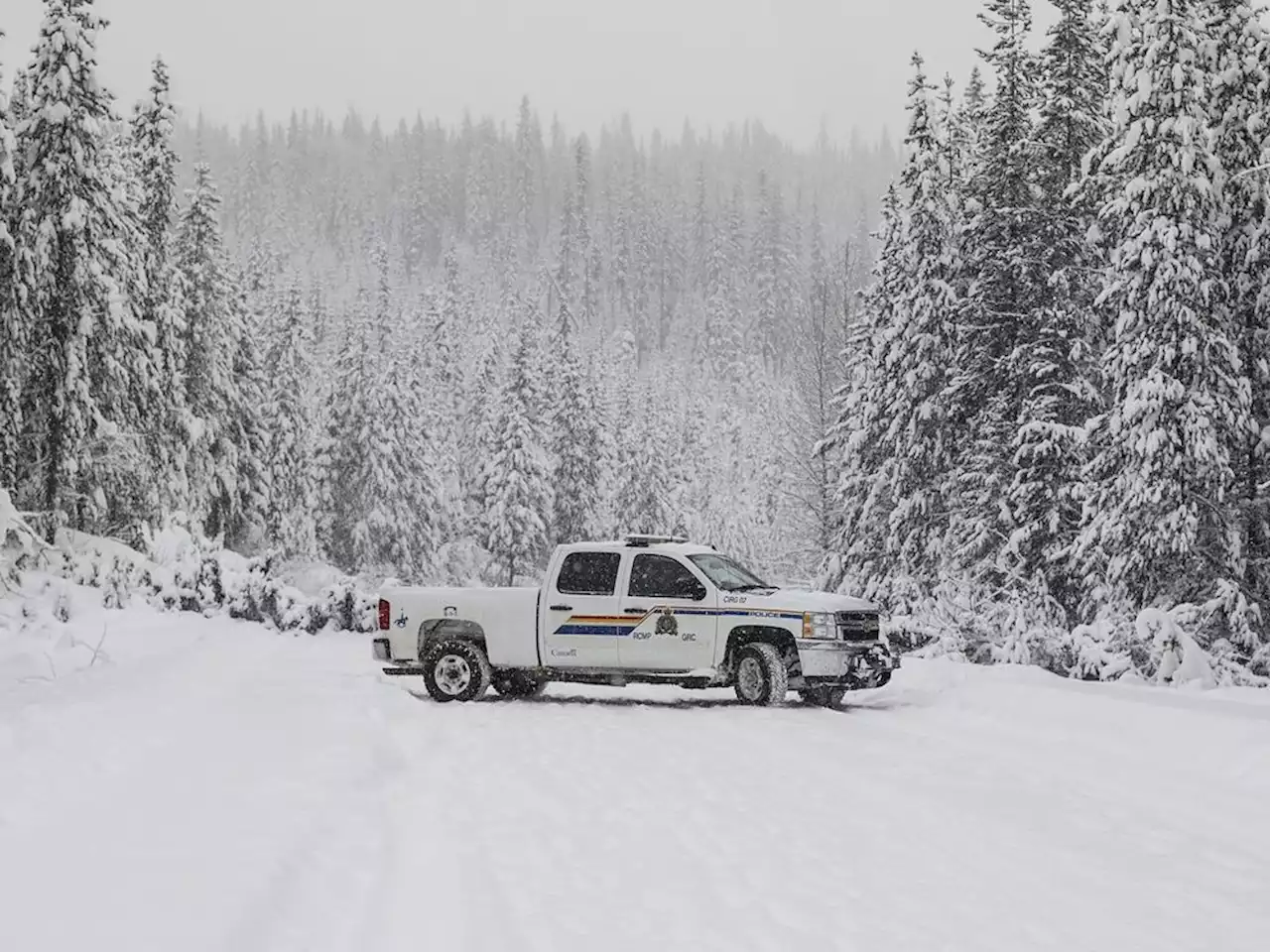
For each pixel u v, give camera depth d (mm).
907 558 33406
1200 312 23375
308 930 5750
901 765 11039
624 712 15086
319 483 64562
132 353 33219
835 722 14047
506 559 68000
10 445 30234
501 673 16906
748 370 159250
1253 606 22859
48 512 30219
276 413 59656
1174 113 24000
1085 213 30969
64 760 9047
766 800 9312
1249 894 6770
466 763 11086
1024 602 21516
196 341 44719
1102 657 19453
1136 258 23656
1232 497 24422
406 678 18891
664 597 15805
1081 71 31125
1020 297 30906
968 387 31938
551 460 71875
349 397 65250
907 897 6617
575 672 16094
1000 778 10352
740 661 15547
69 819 7309
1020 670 17156
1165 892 6820
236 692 14156
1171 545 22938
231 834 7117
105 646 18938
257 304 79500
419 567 66562
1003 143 32625
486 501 69188
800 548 49188
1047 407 28844
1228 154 25234
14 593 26953
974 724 13805
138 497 34062
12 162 29625
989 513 30156
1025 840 8070
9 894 5656
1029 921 6191
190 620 25969
